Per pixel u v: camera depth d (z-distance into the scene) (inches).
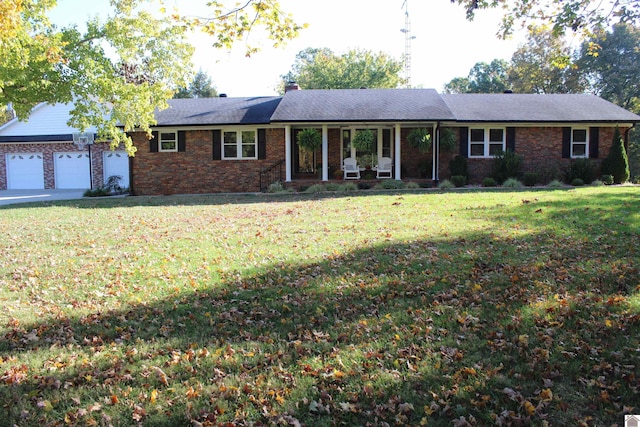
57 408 143.5
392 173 846.5
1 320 215.2
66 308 229.6
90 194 859.4
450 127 824.9
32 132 1124.5
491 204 496.7
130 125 682.2
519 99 909.8
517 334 177.9
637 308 192.4
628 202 468.4
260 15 259.3
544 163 826.8
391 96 874.8
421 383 147.6
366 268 271.0
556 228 352.8
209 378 157.8
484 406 134.8
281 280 256.8
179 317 214.1
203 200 674.8
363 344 177.5
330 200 602.2
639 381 141.7
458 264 268.1
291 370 161.3
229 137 842.8
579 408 131.3
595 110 842.8
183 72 766.5
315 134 796.0
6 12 332.5
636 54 1405.0
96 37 632.4
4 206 663.8
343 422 131.5
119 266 299.1
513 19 343.6
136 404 143.4
